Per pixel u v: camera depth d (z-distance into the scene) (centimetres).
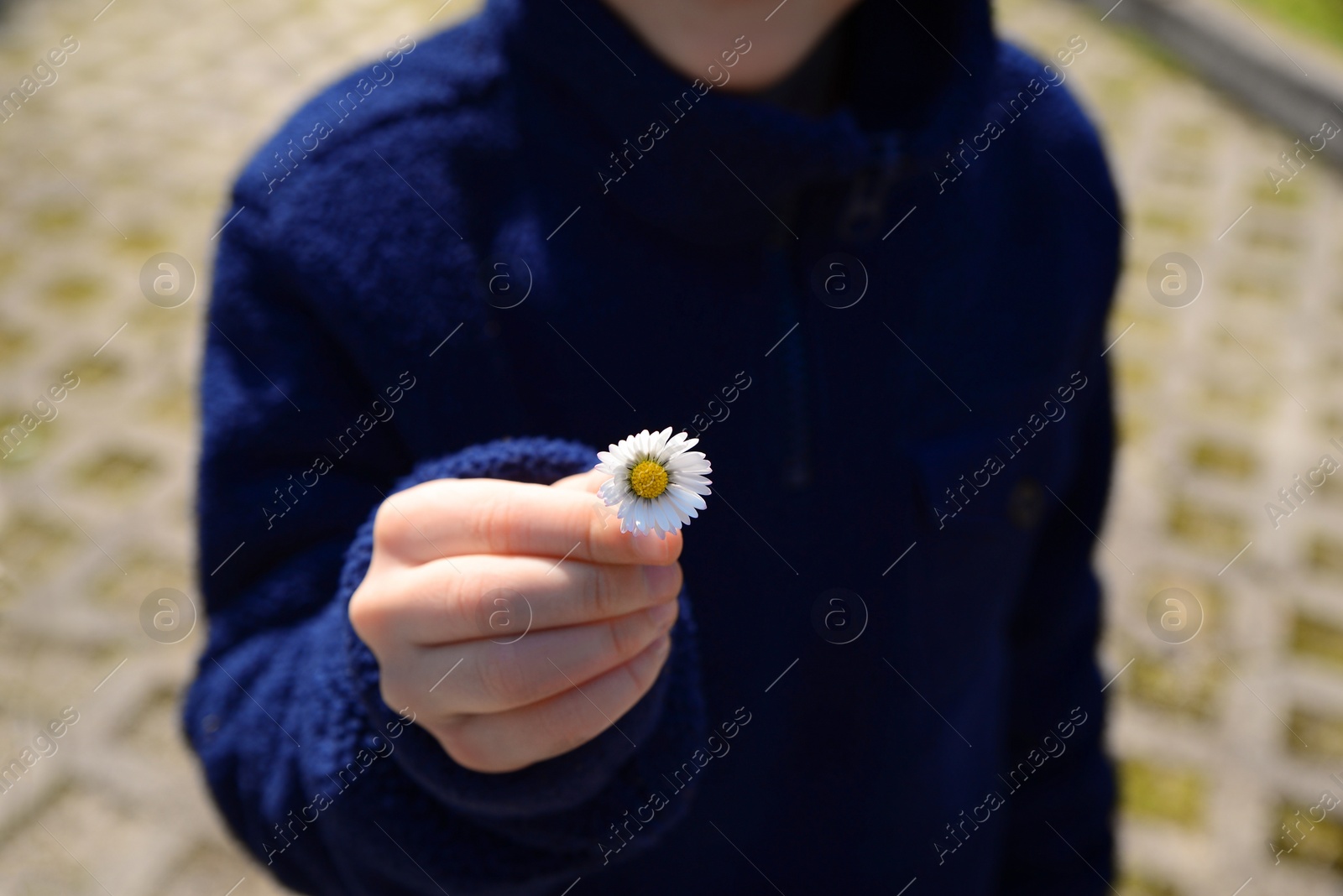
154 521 137
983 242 52
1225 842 113
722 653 50
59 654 123
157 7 230
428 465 44
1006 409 52
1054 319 53
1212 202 189
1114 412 58
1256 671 126
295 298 47
